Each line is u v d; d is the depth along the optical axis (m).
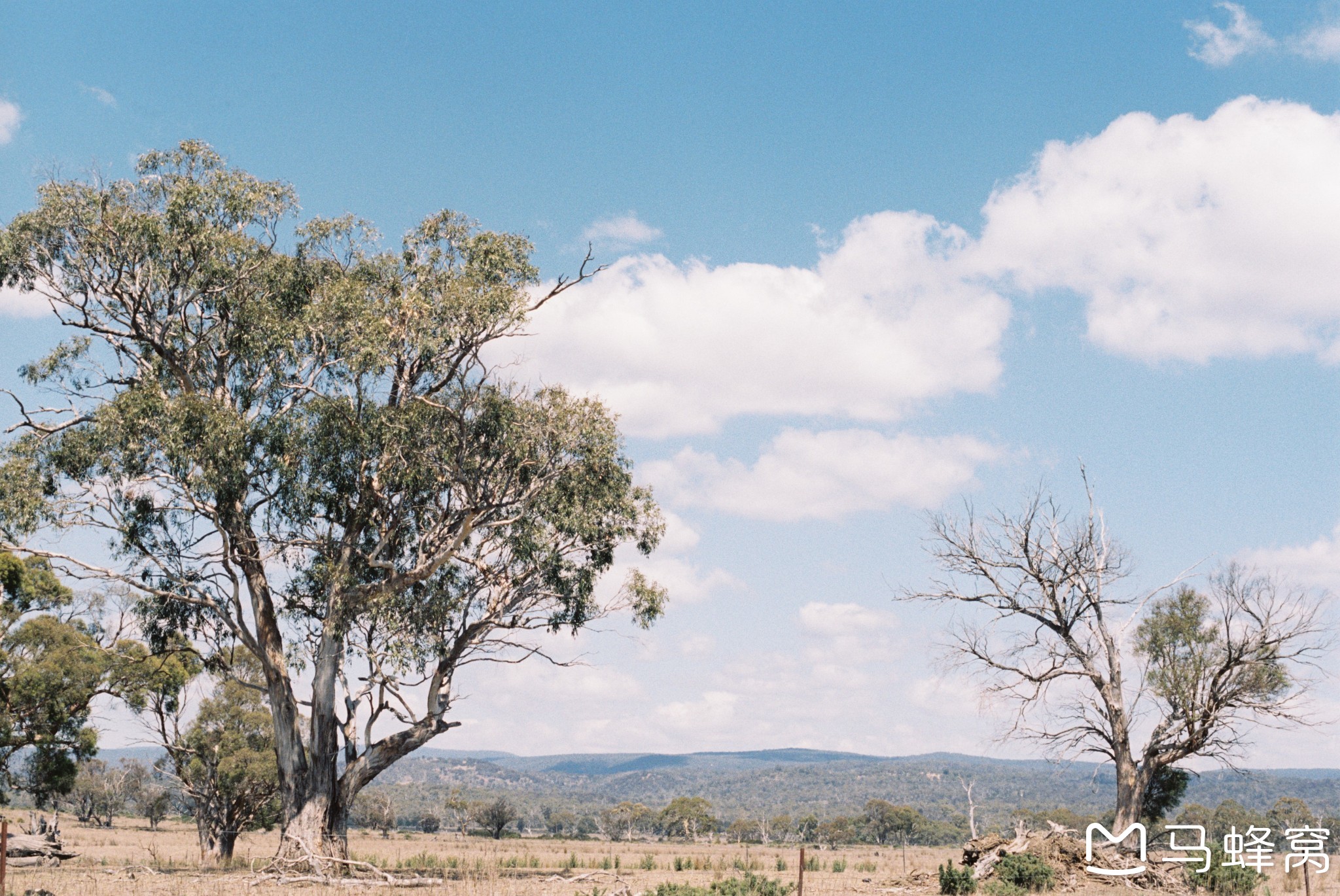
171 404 29.84
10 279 31.09
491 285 33.41
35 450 31.72
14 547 31.20
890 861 55.31
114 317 32.34
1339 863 41.53
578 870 36.75
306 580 33.56
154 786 102.62
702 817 157.25
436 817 136.12
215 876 29.81
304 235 34.47
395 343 32.22
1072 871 30.80
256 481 31.95
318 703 32.00
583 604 35.47
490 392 33.19
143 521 32.22
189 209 31.73
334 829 31.80
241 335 32.47
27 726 41.00
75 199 31.16
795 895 25.59
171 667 43.50
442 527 33.72
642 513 36.34
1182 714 38.16
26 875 29.42
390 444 31.66
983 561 41.78
